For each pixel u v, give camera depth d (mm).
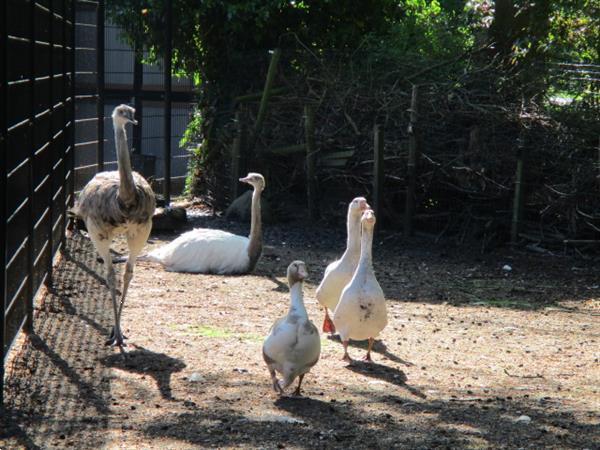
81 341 8109
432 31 19547
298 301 6621
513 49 17438
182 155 19781
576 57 18297
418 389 7188
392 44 18359
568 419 6551
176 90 19766
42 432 5797
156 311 9461
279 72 17062
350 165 15719
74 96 12945
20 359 7418
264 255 13125
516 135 14492
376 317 7734
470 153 14391
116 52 19344
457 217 14828
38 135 9148
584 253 13758
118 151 8023
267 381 7164
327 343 8695
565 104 14641
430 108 15062
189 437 5801
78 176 14078
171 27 16234
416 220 15156
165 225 14547
